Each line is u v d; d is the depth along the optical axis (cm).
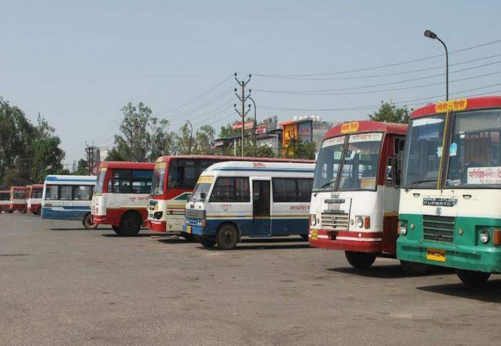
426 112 1152
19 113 11781
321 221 1420
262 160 2188
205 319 862
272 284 1217
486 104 1032
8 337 752
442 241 1055
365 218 1312
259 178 2122
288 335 762
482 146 1019
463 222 1014
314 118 8331
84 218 3416
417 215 1112
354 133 1408
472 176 1023
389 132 1341
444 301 1019
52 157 11619
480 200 994
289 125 8162
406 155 1173
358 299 1037
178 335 762
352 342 727
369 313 910
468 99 1067
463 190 1026
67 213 3384
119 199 2727
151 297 1054
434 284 1227
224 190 2062
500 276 1376
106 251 1988
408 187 1145
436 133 1115
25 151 11681
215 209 2039
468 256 998
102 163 2808
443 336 761
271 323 835
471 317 883
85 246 2194
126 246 2198
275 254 1894
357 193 1341
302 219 2177
